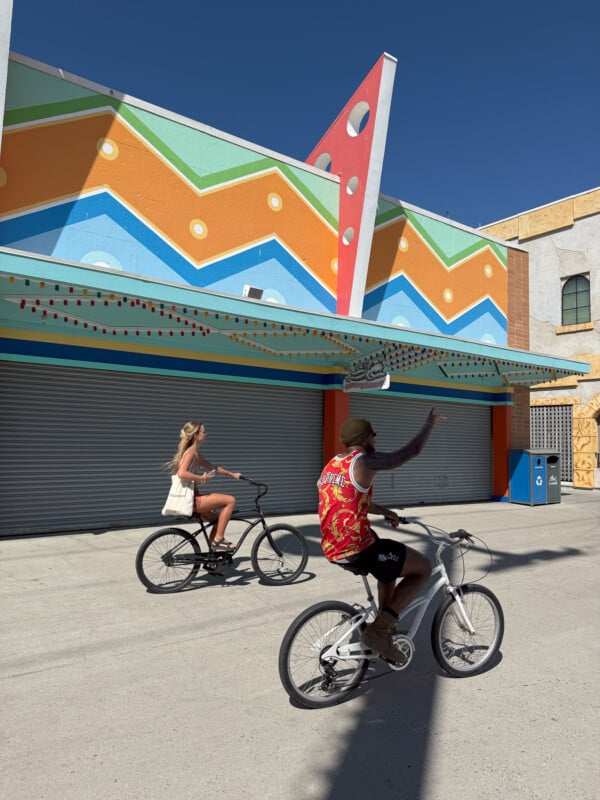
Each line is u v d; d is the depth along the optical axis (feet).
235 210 33.37
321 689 11.33
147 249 30.01
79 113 28.43
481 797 8.36
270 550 19.95
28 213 26.68
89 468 29.01
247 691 11.69
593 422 59.82
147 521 30.58
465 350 35.55
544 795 8.42
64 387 28.53
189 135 31.99
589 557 24.94
